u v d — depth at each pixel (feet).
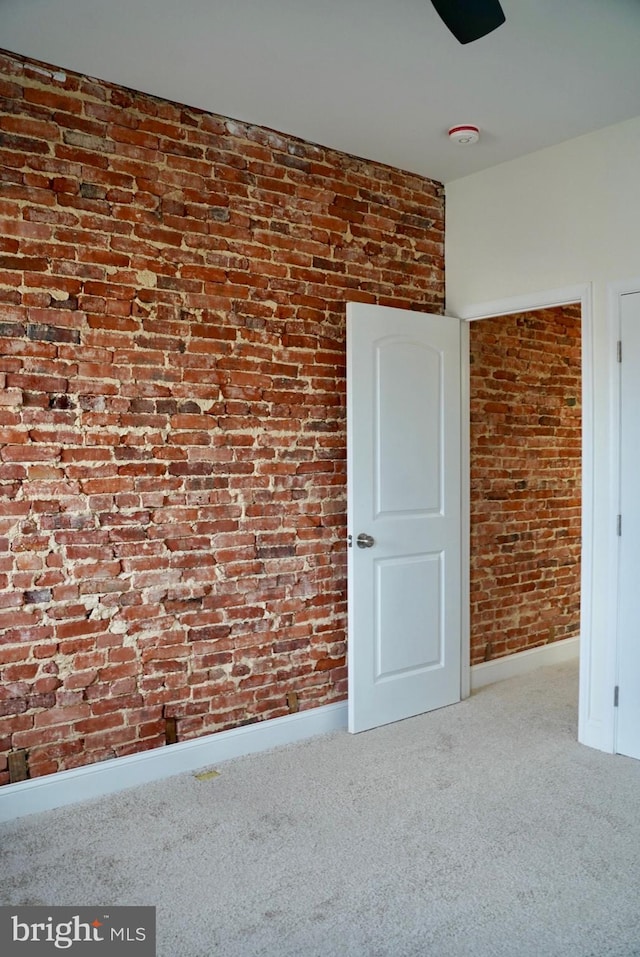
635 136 9.74
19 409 8.25
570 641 15.08
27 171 8.28
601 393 10.18
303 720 10.66
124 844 7.70
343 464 11.12
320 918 6.48
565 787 9.04
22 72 8.21
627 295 9.87
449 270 12.27
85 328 8.68
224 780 9.25
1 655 8.20
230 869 7.23
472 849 7.61
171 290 9.34
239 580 10.02
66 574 8.59
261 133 10.10
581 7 7.21
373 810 8.44
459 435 12.07
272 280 10.27
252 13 7.32
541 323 14.25
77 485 8.65
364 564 10.77
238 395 9.96
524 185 11.09
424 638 11.60
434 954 6.02
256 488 10.16
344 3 7.14
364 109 9.54
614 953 6.04
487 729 10.98
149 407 9.18
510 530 13.76
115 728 9.00
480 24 5.72
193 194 9.52
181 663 9.52
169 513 9.36
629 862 7.37
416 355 11.37
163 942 6.15
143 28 7.61
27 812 8.34
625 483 9.93
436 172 11.77
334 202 10.90
